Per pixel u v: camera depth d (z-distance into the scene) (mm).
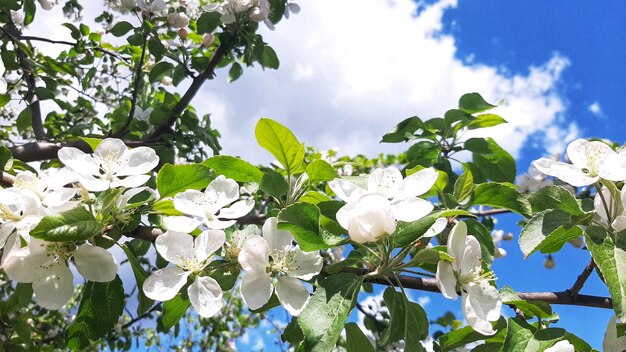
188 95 571
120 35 553
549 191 257
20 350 331
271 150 267
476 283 235
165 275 226
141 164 248
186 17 585
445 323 448
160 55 557
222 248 244
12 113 778
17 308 300
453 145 488
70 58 677
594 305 256
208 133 614
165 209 251
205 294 225
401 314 226
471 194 302
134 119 587
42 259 222
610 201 242
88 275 225
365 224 214
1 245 217
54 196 227
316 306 212
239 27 584
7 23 609
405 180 241
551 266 523
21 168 287
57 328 568
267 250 229
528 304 239
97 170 240
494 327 254
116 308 237
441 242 305
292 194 270
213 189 248
